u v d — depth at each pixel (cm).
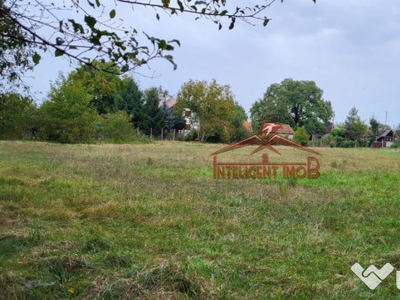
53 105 2334
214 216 581
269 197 740
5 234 435
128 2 212
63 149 1809
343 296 320
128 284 316
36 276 334
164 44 200
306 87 5075
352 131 4097
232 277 350
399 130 4584
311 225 545
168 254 405
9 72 454
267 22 241
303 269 377
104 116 3316
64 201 634
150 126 3566
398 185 933
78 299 306
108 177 922
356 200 718
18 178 855
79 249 406
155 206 621
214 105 3544
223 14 231
